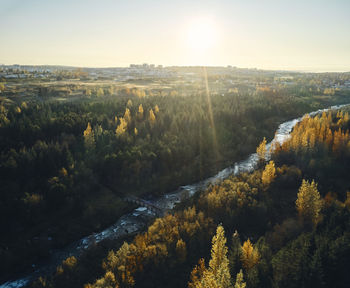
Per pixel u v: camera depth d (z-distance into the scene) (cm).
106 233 8650
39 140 11506
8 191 9194
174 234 6744
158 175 11938
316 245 5425
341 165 11081
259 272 5253
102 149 12138
